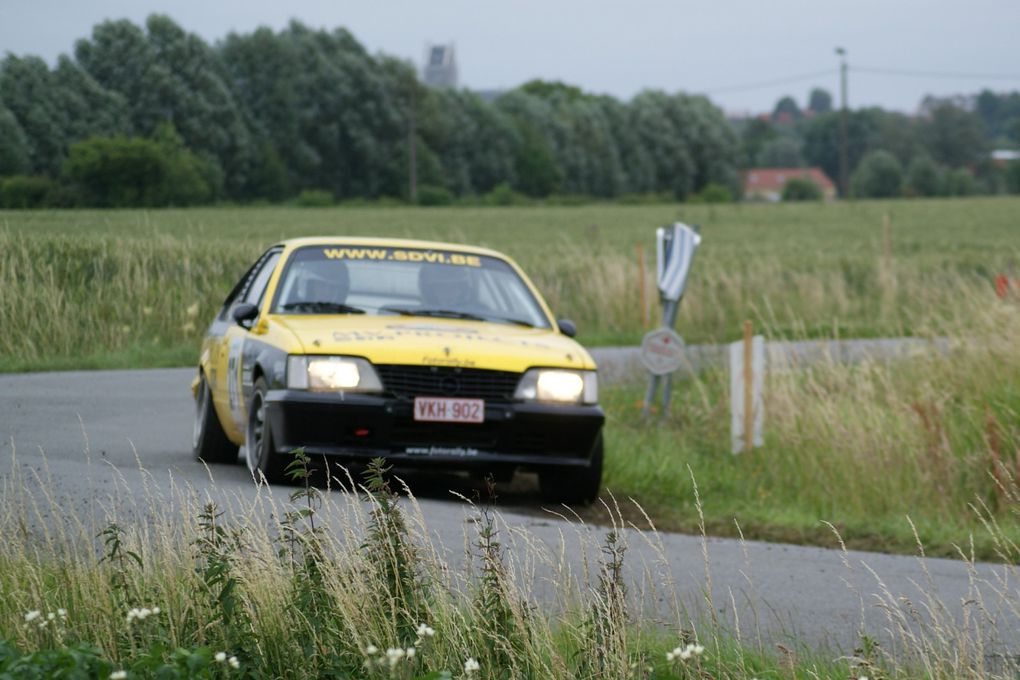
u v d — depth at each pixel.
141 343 71.88
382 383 32.12
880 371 47.12
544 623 17.78
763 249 193.00
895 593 26.33
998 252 181.62
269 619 17.48
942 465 38.78
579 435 33.41
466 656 16.88
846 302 99.25
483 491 36.16
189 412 49.16
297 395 31.69
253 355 34.16
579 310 95.69
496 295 37.09
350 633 16.98
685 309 92.06
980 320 52.62
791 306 98.38
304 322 34.44
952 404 45.03
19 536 22.02
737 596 25.25
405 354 32.31
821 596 25.77
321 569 17.72
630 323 93.62
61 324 69.06
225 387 36.88
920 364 49.41
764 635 21.95
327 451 31.70
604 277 97.94
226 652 16.61
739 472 42.03
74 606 18.58
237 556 18.78
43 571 20.23
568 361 33.84
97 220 153.25
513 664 16.72
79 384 56.22
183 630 17.52
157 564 19.75
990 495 38.25
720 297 99.50
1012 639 22.58
